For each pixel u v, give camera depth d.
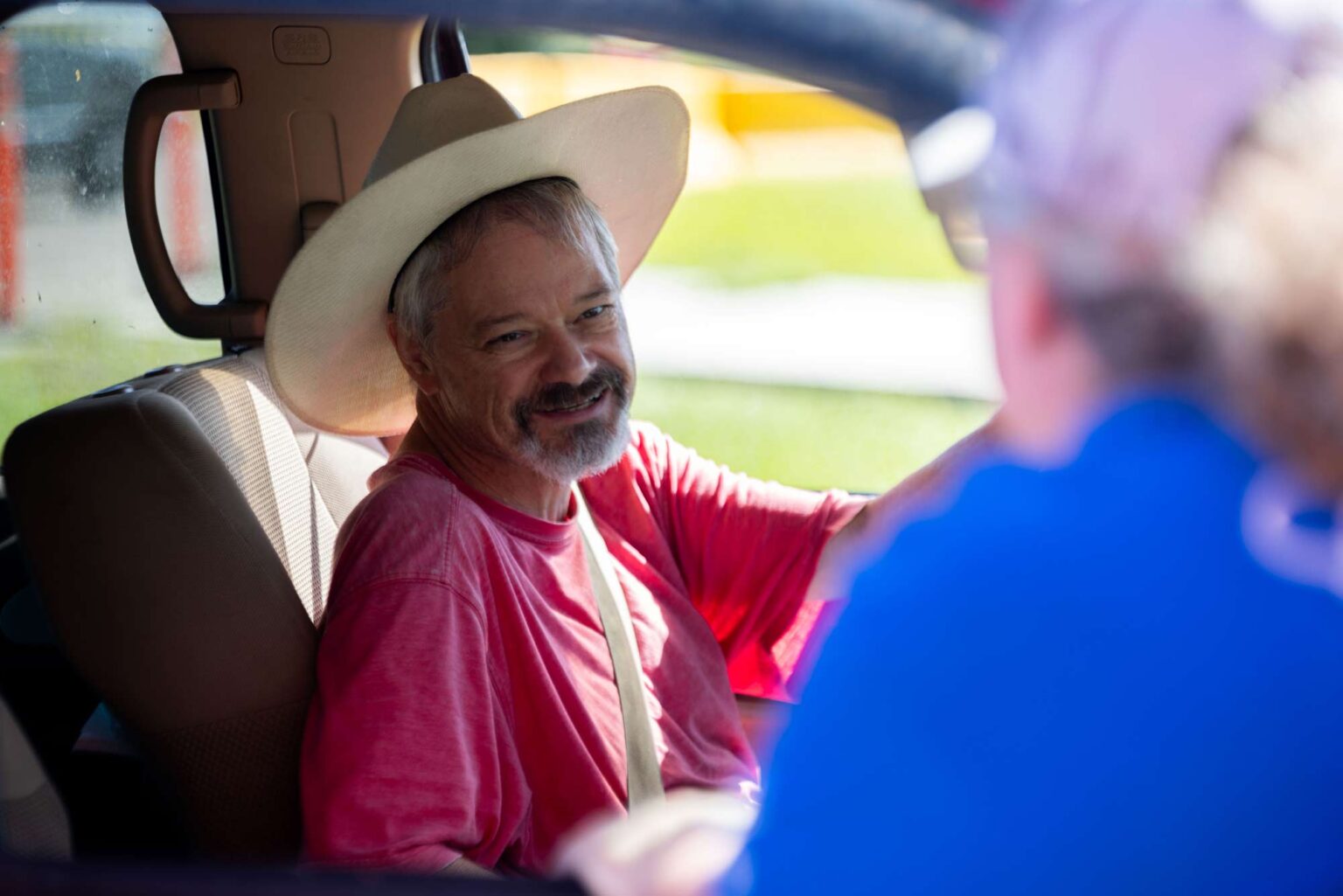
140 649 2.08
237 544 2.14
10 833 1.72
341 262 2.45
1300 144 0.85
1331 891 0.94
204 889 1.32
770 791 1.07
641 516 2.86
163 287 2.84
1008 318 0.98
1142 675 0.94
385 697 2.08
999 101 0.97
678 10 1.21
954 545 1.02
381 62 2.87
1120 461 0.96
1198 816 0.94
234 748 2.14
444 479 2.43
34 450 2.05
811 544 2.88
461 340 2.48
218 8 1.51
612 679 2.50
